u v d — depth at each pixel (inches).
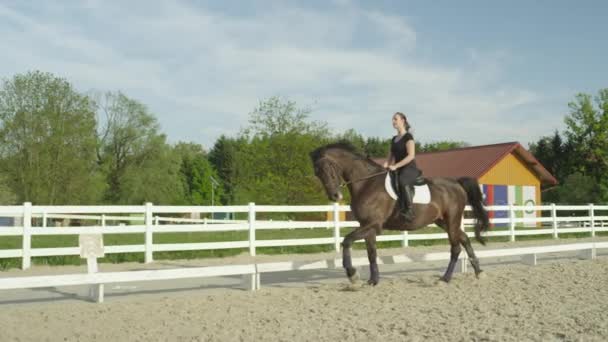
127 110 1830.7
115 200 1782.7
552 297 297.9
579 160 1918.1
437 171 1321.4
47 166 1354.6
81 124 1396.4
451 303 283.6
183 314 261.3
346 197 1044.5
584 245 496.1
